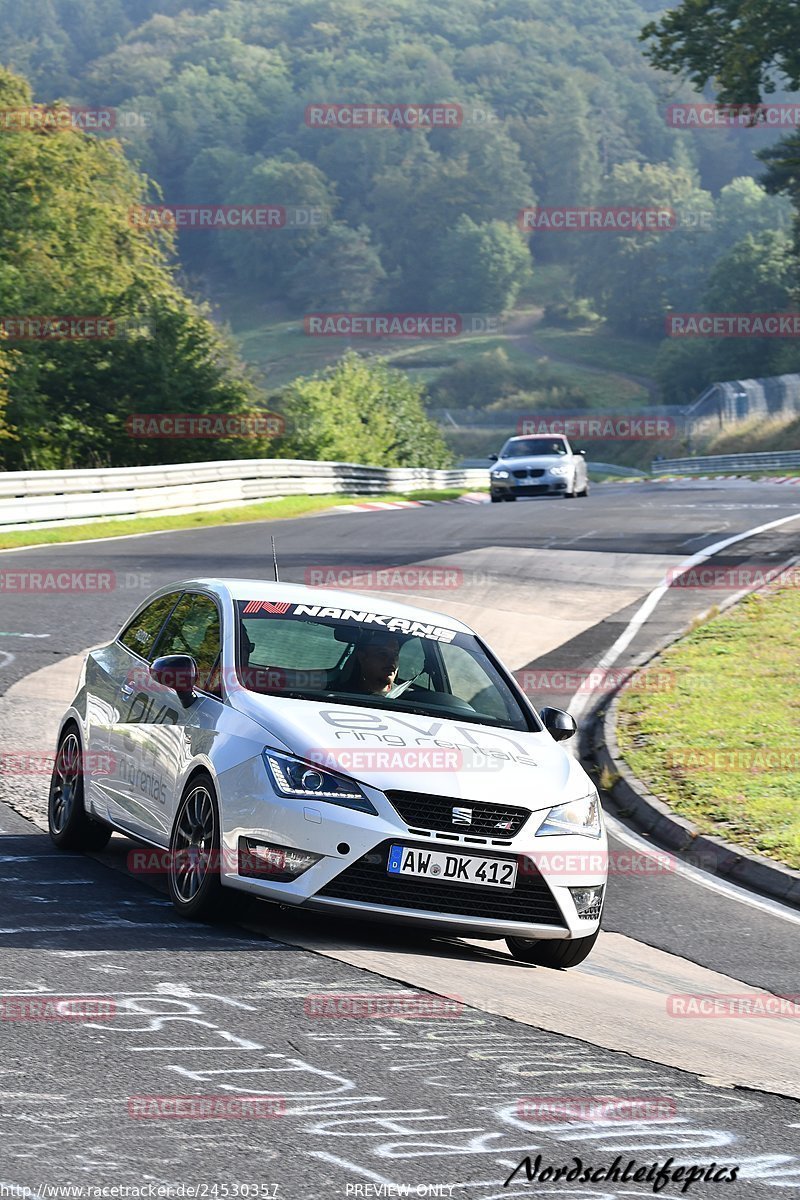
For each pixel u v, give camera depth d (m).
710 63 138.88
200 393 187.88
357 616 30.50
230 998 21.19
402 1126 16.47
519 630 69.81
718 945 31.69
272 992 21.75
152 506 126.88
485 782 26.34
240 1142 15.50
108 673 32.28
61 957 22.73
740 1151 16.78
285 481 158.50
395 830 25.19
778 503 132.38
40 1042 18.41
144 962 22.86
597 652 65.56
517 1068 19.23
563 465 153.38
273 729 26.11
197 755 26.70
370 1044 19.58
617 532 106.25
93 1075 17.31
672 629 70.19
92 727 31.89
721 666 61.53
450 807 25.67
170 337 189.38
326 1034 19.84
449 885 25.53
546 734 29.67
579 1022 22.47
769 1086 19.95
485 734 28.11
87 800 31.58
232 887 25.38
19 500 107.31
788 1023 25.67
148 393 185.75
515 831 26.22
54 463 176.25
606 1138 16.75
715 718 53.19
